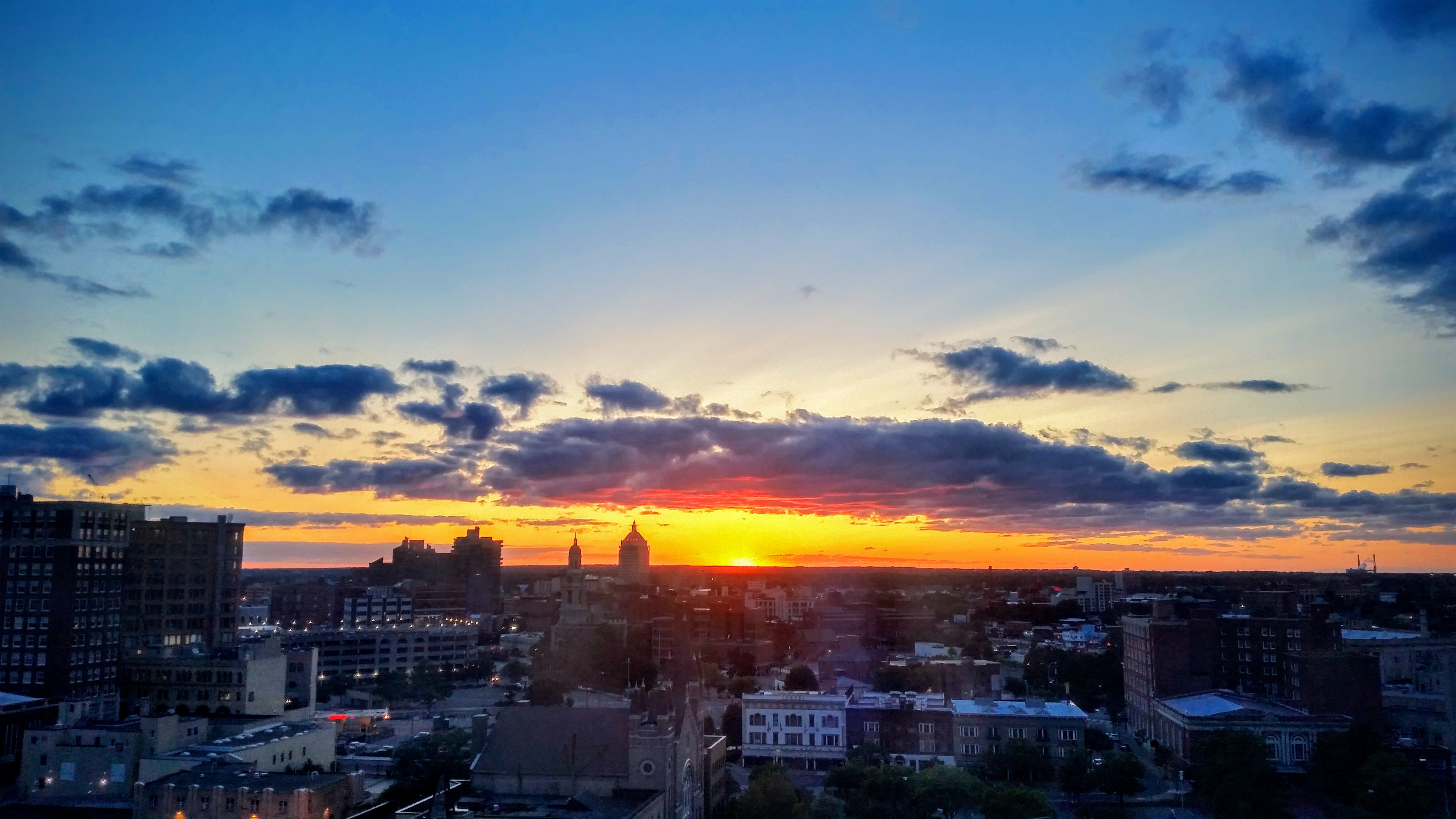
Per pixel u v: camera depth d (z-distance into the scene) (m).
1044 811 178.62
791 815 174.88
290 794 173.62
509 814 159.62
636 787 171.25
